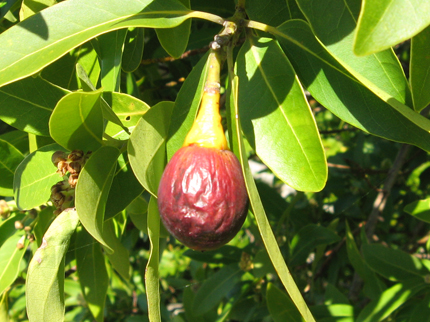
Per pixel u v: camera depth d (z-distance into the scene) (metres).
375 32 0.08
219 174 0.11
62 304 0.14
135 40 0.17
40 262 0.13
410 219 0.37
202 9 0.21
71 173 0.13
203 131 0.11
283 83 0.13
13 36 0.12
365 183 0.32
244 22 0.13
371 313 0.20
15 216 0.19
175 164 0.11
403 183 0.34
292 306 0.21
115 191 0.14
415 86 0.11
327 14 0.12
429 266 0.21
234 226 0.11
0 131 0.25
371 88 0.11
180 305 0.41
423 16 0.08
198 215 0.11
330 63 0.13
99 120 0.13
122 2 0.12
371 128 0.13
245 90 0.13
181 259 0.47
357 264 0.24
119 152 0.13
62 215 0.14
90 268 0.19
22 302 0.37
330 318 0.22
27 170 0.15
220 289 0.26
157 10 0.13
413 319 0.20
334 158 0.34
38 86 0.14
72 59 0.16
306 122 0.12
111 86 0.16
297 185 0.12
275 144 0.12
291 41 0.13
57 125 0.12
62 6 0.12
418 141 0.12
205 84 0.12
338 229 0.32
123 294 0.39
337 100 0.13
